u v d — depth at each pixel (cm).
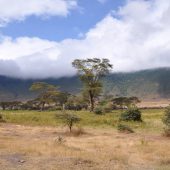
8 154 1802
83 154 1820
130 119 4581
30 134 3014
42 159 1681
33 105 14138
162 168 1595
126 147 2248
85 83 8244
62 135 3002
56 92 11775
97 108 6475
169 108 3384
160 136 2991
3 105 14762
